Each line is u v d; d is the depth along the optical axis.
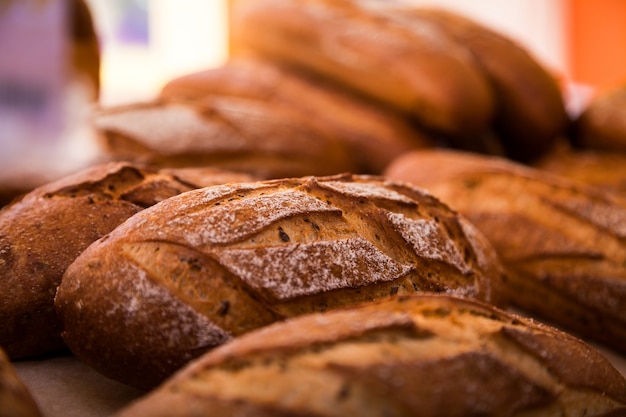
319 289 0.48
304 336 0.39
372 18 0.86
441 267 0.53
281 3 0.89
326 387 0.36
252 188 0.50
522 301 0.65
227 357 0.38
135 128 0.71
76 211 0.54
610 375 0.48
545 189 0.67
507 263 0.65
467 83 0.80
